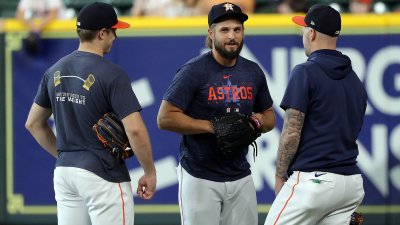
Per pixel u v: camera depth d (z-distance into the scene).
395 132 26.78
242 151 19.97
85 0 29.61
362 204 26.95
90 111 17.97
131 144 17.95
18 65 27.20
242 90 19.52
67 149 18.20
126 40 27.08
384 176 26.86
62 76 18.20
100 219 17.98
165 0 28.86
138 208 27.28
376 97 26.83
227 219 20.34
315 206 18.14
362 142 26.91
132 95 17.98
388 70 26.75
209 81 19.34
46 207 27.44
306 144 18.39
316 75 18.19
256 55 26.92
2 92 27.30
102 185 17.92
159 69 27.09
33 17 27.69
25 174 27.42
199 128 19.22
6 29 27.19
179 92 19.23
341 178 18.25
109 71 17.97
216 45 19.03
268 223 18.56
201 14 28.70
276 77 26.89
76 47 27.12
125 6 29.83
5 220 27.56
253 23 26.86
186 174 20.06
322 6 18.80
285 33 26.86
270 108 20.50
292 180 18.48
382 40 26.73
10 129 27.34
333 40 18.73
